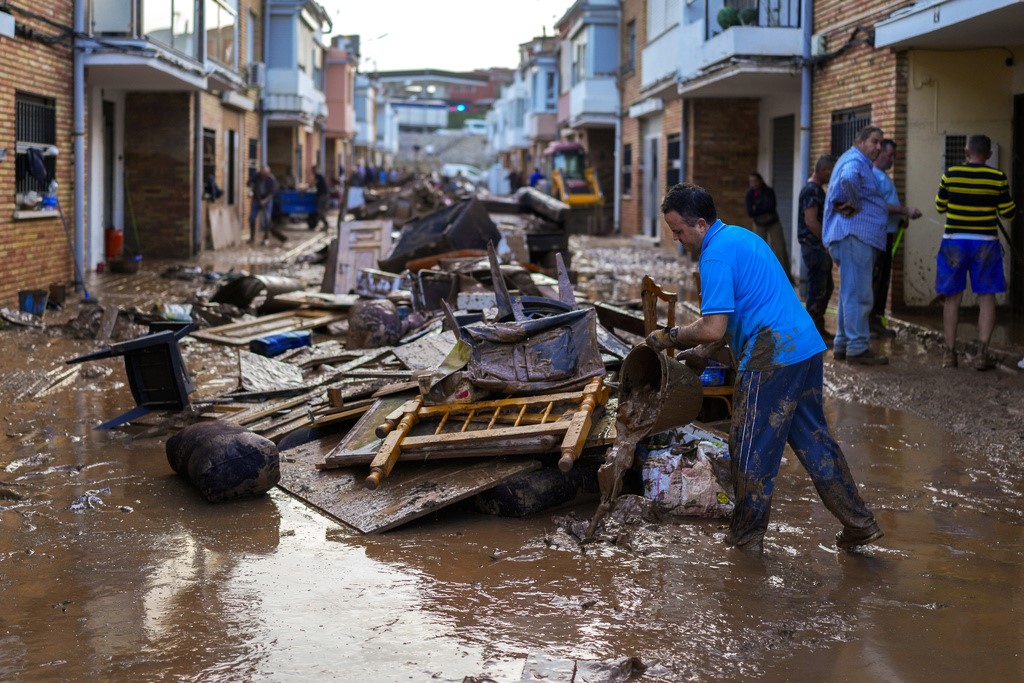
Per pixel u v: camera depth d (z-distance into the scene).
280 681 3.82
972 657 4.00
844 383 9.04
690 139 22.66
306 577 4.84
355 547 5.24
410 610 4.46
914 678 3.84
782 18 16.80
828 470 5.04
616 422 5.62
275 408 7.64
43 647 4.10
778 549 5.18
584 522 5.44
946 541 5.29
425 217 14.48
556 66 48.28
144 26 16.31
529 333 6.51
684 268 21.55
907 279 12.95
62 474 6.47
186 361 10.32
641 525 5.50
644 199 31.33
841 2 14.45
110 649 4.08
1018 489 6.12
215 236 25.44
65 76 15.67
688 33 20.02
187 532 5.46
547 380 6.39
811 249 10.91
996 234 9.35
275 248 26.47
